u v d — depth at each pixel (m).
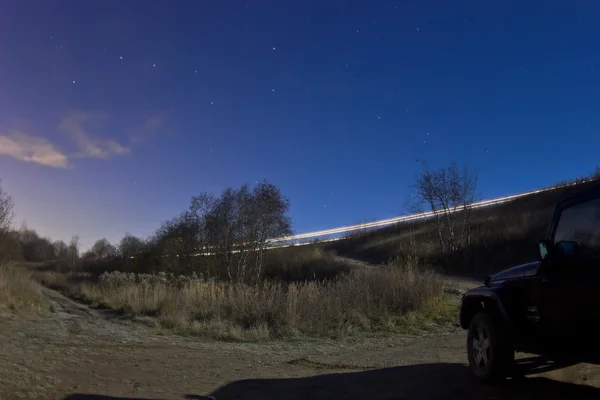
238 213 35.94
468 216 34.78
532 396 4.91
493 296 5.45
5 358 6.61
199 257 36.66
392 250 38.66
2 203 26.38
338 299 13.06
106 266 58.59
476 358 5.67
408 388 5.64
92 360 7.27
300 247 45.03
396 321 12.48
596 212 4.41
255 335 10.95
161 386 5.93
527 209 36.56
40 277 38.91
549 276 4.79
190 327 11.72
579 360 4.54
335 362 8.00
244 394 5.64
